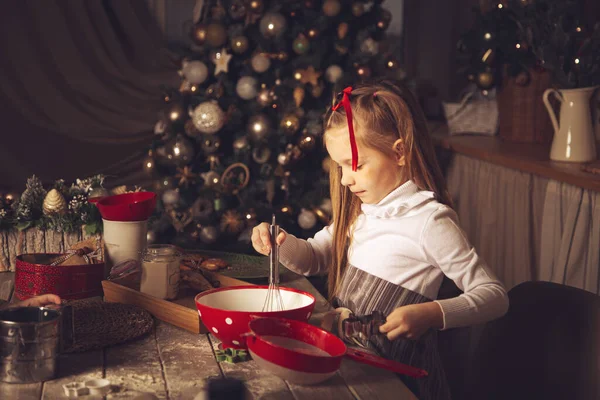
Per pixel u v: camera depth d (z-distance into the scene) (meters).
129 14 4.52
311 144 2.77
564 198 2.31
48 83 4.34
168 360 1.04
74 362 1.02
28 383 0.94
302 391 0.93
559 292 1.32
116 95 4.47
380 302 1.31
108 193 1.69
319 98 2.96
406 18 4.52
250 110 2.95
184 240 2.91
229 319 1.03
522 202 2.61
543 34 2.68
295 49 2.82
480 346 1.40
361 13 2.87
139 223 1.41
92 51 4.43
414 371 0.99
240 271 1.55
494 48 3.05
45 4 4.29
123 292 1.30
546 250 2.42
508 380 1.33
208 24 2.86
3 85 4.26
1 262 1.56
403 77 3.01
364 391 0.94
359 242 1.39
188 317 1.17
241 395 0.84
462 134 3.54
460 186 3.31
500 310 1.15
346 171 1.32
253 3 2.79
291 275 1.56
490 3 3.05
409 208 1.30
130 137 4.52
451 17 4.32
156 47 4.61
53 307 1.02
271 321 1.02
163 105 4.50
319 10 2.92
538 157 2.65
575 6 2.48
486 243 2.97
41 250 1.56
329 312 1.17
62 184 1.66
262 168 2.94
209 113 2.81
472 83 3.46
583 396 1.22
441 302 1.11
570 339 1.27
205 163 3.06
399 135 1.31
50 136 4.37
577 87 2.49
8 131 4.28
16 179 4.28
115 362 1.03
